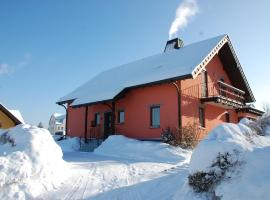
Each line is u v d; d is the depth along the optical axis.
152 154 15.42
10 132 9.49
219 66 22.80
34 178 8.30
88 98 21.97
